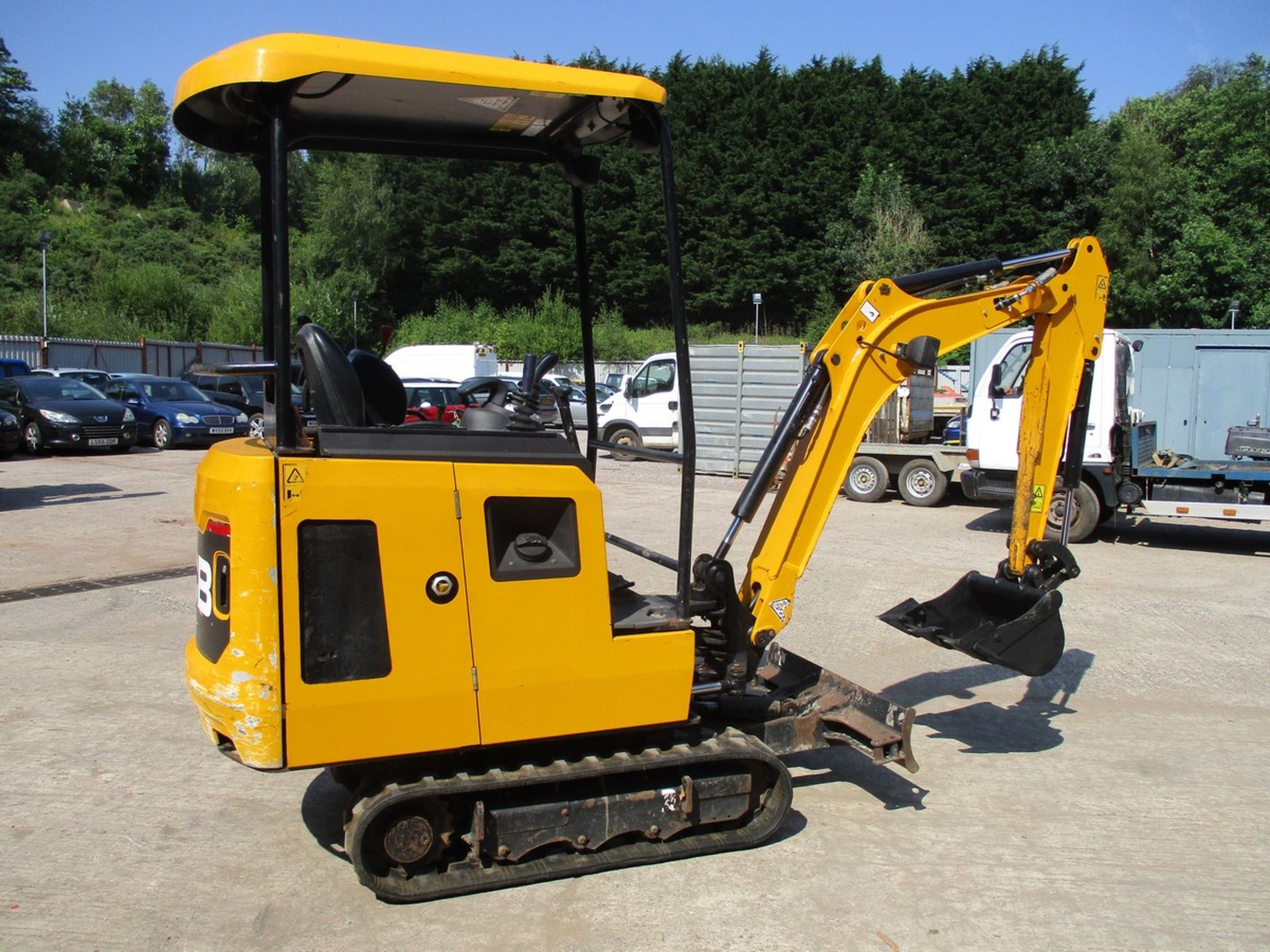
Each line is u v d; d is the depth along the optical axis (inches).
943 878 154.7
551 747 154.5
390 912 142.3
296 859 158.7
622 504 532.7
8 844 162.7
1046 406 201.2
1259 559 432.1
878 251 1727.4
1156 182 1550.2
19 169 2450.8
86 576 348.5
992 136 1957.4
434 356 1075.9
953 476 564.1
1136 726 226.7
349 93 144.3
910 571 382.6
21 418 747.4
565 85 140.2
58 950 132.8
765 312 1930.4
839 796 186.7
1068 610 334.6
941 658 275.6
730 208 1889.8
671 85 2030.0
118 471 648.4
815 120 2046.0
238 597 129.6
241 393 976.9
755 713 173.8
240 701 129.6
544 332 1392.7
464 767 148.6
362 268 1454.2
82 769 192.1
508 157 176.9
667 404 733.3
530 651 141.8
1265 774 199.2
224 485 133.6
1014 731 223.3
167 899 146.3
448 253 1380.4
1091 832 172.2
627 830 152.4
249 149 163.6
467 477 138.7
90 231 2313.0
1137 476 462.3
